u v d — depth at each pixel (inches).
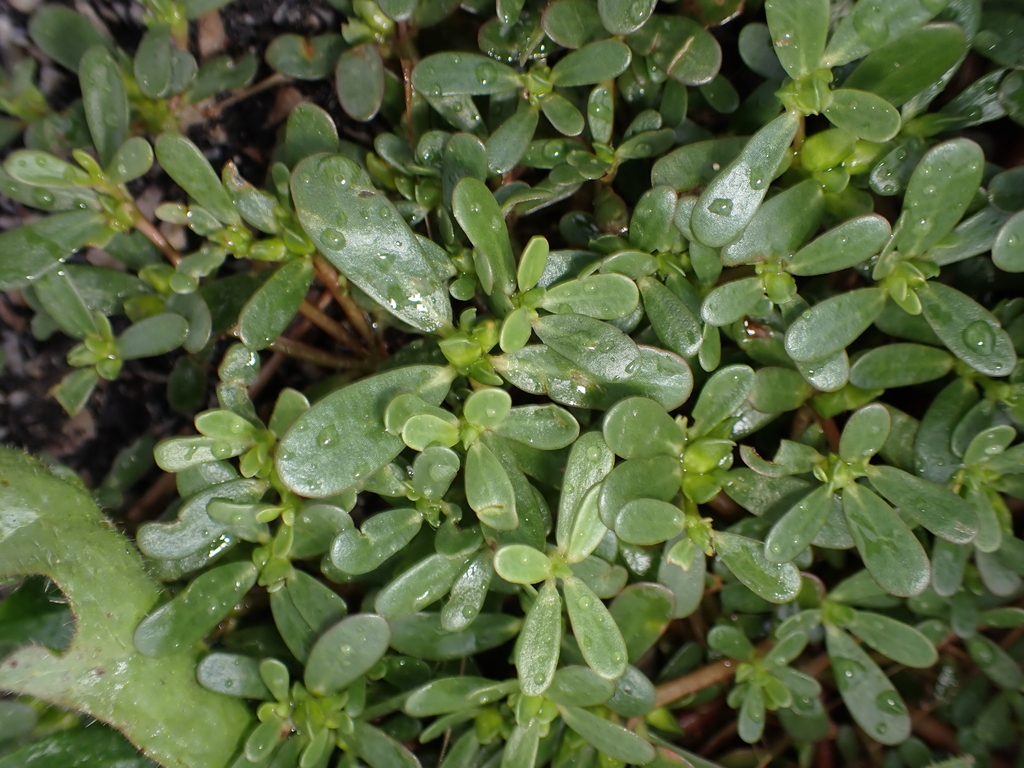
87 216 5.9
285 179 5.9
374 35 6.4
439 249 5.7
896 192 5.7
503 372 5.6
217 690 5.7
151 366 7.1
